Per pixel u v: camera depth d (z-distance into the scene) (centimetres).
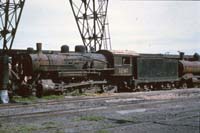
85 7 3098
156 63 2884
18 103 1711
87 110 1380
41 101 1806
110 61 2562
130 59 2669
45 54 2223
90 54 2491
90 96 2166
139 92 2600
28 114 1266
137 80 2686
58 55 2269
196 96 2077
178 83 3212
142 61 2741
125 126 1025
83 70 2373
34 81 2116
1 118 1168
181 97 2011
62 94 2214
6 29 2422
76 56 2367
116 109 1427
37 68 2128
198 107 1491
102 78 2547
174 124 1055
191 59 3628
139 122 1103
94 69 2442
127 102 1712
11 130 976
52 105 1600
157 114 1274
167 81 3016
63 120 1157
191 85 3378
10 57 2033
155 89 2953
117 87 2648
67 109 1421
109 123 1096
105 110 1394
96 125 1053
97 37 3148
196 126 1018
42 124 1080
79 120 1152
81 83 2331
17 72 2170
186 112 1320
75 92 2303
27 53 2166
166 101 1730
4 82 1919
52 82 2153
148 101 1761
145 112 1345
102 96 2103
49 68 2184
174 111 1359
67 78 2311
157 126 1027
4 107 1517
